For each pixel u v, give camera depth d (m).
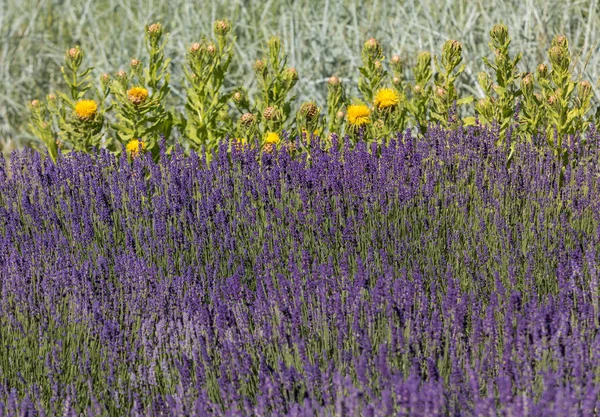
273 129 11.80
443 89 11.66
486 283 8.44
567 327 6.46
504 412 5.66
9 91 17.22
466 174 10.21
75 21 19.22
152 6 19.30
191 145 12.21
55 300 8.04
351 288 7.68
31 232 10.12
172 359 7.23
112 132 15.17
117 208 10.23
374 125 11.69
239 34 18.11
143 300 8.01
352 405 5.75
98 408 6.52
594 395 5.62
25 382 7.21
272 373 6.40
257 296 7.79
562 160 10.70
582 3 16.48
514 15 15.52
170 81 16.58
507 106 11.43
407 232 9.55
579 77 12.34
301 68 16.17
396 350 6.59
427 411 5.57
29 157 11.21
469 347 6.92
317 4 18.45
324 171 9.95
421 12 17.50
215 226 9.67
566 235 9.20
